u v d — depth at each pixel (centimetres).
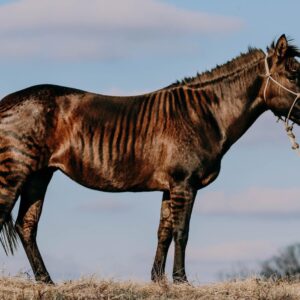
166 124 2066
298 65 2116
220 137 2091
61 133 2033
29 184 2073
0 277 1894
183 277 2020
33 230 2069
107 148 2048
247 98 2116
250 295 1858
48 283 1950
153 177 2072
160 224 2097
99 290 1817
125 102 2088
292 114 2125
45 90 2045
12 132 2008
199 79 2119
